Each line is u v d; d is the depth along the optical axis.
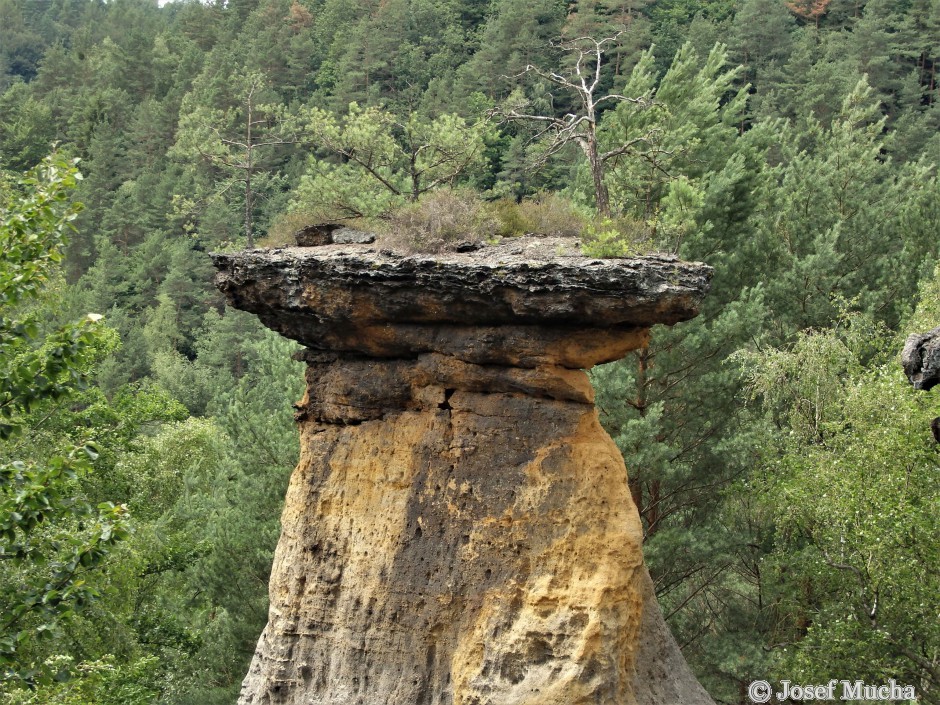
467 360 16.48
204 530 34.84
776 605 27.27
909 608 22.53
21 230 17.69
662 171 32.03
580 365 16.11
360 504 17.48
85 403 36.22
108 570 24.95
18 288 17.23
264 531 28.11
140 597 30.92
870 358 35.69
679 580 27.94
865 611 23.72
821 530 25.98
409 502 17.00
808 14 98.12
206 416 59.78
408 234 17.36
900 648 22.78
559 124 32.38
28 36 161.00
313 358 18.20
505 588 16.06
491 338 16.16
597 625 15.45
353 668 16.95
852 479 24.44
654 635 16.48
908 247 41.12
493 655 15.91
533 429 16.31
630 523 16.02
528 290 15.30
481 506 16.42
